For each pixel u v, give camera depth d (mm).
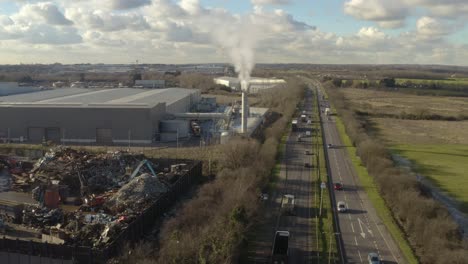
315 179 115500
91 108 150625
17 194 97562
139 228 77062
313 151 149750
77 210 86812
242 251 69188
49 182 98938
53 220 81438
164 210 89938
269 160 123875
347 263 70438
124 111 150250
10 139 153125
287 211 89438
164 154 135125
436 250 70375
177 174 107875
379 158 126625
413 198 89688
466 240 79812
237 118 198250
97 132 152250
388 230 83812
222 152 126688
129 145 148125
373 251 74812
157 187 93250
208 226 72250
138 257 65625
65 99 175750
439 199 107125
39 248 67312
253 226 80812
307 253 72875
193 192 103812
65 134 152500
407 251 74562
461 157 152625
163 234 76062
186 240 66688
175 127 162125
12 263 68938
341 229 84000
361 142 149250
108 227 73688
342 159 140750
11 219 82438
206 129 176000
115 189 98625
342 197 102875
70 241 71188
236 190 86188
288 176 117812
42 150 136000
